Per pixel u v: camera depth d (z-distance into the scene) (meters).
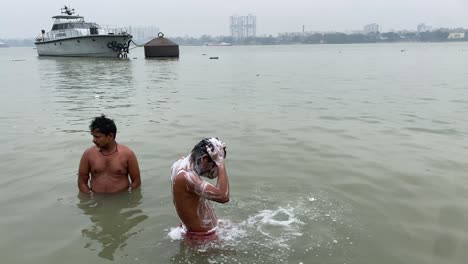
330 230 4.26
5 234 4.22
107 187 5.24
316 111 11.02
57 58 42.69
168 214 4.66
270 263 3.65
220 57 54.97
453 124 9.36
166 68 29.59
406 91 15.34
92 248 3.94
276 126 9.09
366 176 5.89
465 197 5.16
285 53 73.31
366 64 34.59
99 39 39.69
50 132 8.48
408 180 5.74
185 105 11.92
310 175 5.92
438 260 3.75
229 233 4.16
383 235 4.18
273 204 4.89
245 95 14.28
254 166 6.31
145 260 3.72
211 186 3.90
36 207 4.87
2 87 17.14
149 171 6.05
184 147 7.32
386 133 8.51
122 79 20.62
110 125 5.09
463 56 49.28
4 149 7.23
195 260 3.71
